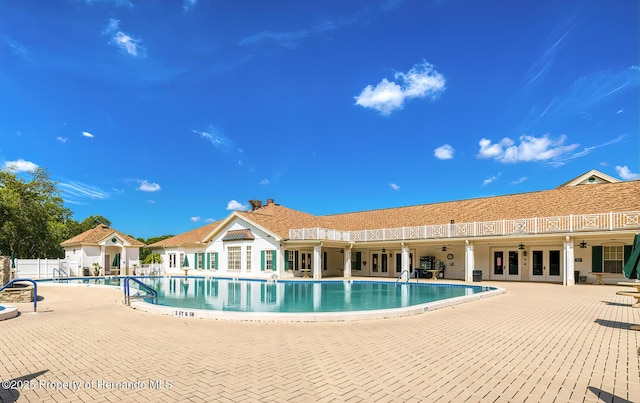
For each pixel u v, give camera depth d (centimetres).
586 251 2358
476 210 2927
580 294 1675
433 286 2277
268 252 3005
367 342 742
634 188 2425
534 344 726
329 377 531
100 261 3603
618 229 2022
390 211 3547
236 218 3288
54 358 630
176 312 1073
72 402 445
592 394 468
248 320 979
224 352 666
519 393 471
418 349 687
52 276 3150
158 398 456
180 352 666
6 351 677
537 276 2517
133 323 954
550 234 2189
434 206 3303
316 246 2823
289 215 3550
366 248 3241
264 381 515
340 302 1608
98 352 668
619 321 981
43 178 4909
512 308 1230
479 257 2734
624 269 897
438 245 2836
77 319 1022
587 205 2428
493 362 605
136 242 3966
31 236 3950
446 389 484
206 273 3484
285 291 2091
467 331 851
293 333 827
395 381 514
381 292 2014
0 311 1044
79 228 6034
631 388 488
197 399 453
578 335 809
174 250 3922
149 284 2558
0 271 1897
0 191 3769
